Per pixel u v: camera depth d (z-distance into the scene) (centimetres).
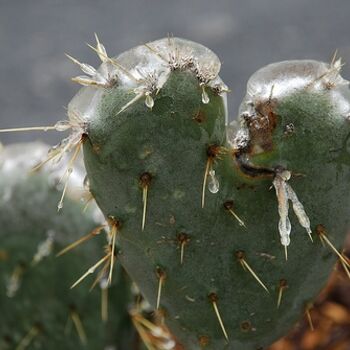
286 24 219
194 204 63
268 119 62
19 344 86
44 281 85
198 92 61
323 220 64
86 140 62
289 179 63
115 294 85
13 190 85
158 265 65
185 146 62
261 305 66
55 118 196
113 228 64
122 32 222
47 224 85
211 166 62
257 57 207
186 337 67
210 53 62
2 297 85
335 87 63
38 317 85
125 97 61
